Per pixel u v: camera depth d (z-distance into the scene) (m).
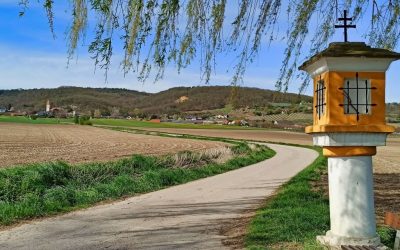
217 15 5.39
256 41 5.52
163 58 5.38
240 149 40.69
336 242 6.44
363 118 6.37
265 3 5.49
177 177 20.52
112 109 150.62
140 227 10.62
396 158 38.06
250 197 15.28
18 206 12.05
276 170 26.66
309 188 16.61
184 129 99.81
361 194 6.41
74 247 8.80
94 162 23.73
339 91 6.36
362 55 6.16
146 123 120.25
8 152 31.30
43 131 72.62
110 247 8.77
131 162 22.48
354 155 6.39
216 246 8.64
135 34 5.16
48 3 4.90
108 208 13.36
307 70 6.91
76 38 5.30
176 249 8.52
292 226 9.43
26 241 9.30
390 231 8.52
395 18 6.22
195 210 12.87
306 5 5.62
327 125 6.30
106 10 4.91
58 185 16.14
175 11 5.23
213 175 23.62
